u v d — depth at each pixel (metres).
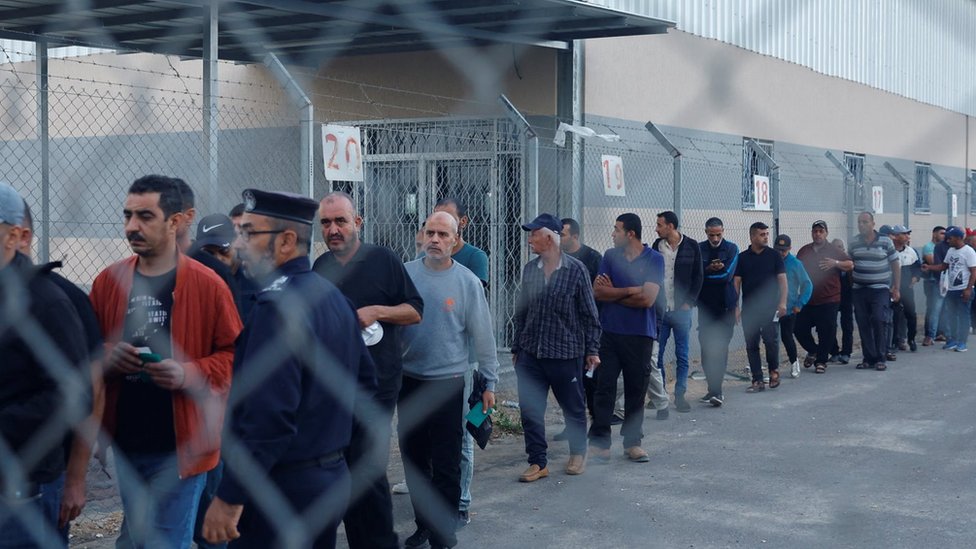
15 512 3.73
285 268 3.67
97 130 10.33
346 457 4.88
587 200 10.70
